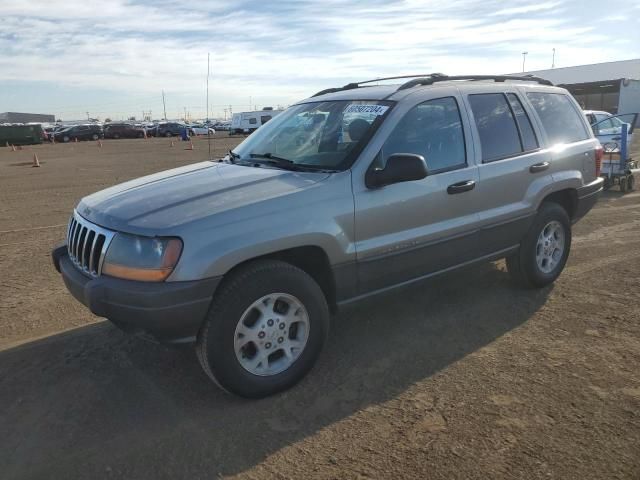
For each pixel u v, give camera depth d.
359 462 2.83
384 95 4.18
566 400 3.33
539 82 5.43
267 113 57.19
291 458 2.88
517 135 4.80
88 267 3.48
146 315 3.04
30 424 3.24
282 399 3.45
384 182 3.67
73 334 4.50
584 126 5.61
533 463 2.77
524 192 4.79
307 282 3.49
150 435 3.11
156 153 28.17
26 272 6.25
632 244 6.79
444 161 4.21
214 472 2.79
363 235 3.72
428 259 4.14
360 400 3.42
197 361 3.97
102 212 3.50
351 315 4.75
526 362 3.83
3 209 10.70
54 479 2.76
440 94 4.30
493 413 3.22
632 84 35.31
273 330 3.42
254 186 3.55
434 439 2.99
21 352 4.19
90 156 26.86
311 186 3.54
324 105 4.46
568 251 5.38
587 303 4.86
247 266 3.30
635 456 2.80
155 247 3.07
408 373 3.73
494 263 6.03
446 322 4.56
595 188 5.56
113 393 3.57
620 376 3.60
